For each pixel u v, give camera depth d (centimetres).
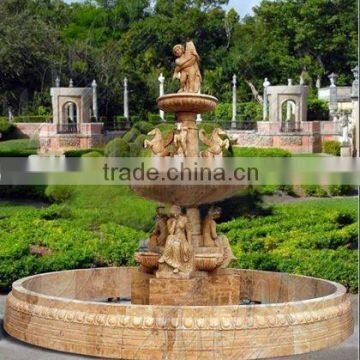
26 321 732
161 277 795
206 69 5366
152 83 5091
